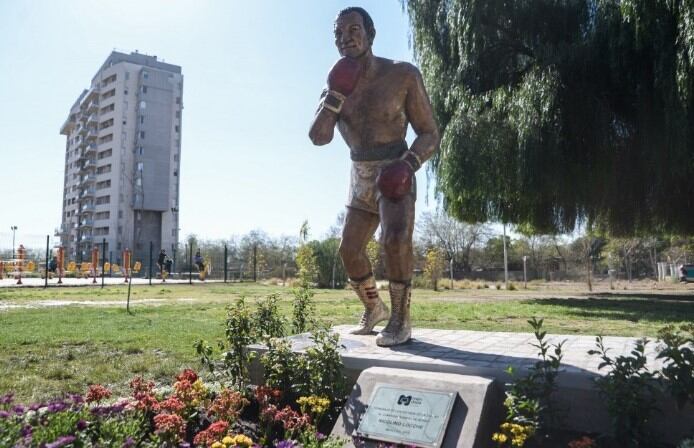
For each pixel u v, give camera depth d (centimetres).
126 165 6756
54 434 284
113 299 1741
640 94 1496
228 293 2128
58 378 573
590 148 1561
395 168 471
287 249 4766
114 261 6562
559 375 354
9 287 2391
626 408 308
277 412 358
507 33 1742
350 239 529
